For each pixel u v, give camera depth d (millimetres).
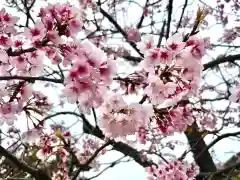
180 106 3031
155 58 2514
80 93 2379
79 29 2498
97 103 2490
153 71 2553
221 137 5309
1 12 2729
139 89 2740
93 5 5457
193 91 2590
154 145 6211
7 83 2910
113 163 4980
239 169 4621
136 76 2693
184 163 4609
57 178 4934
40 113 3125
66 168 4941
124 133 2670
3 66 2848
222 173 4598
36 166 4832
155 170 4578
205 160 7352
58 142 4684
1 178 4320
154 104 2668
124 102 2529
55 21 2477
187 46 2520
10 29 2721
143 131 3578
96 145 6852
